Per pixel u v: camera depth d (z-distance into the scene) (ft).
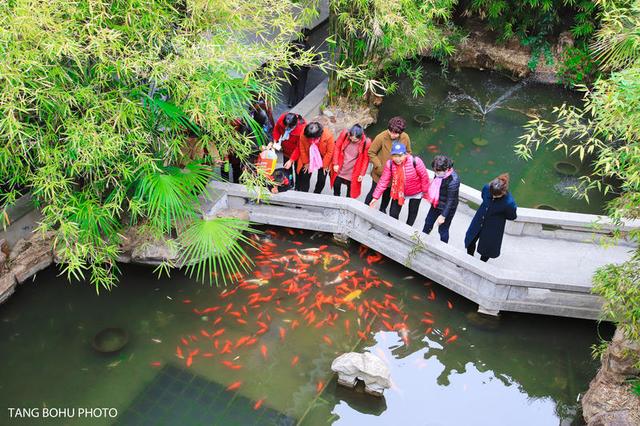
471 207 27.94
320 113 32.73
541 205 29.25
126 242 23.07
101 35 16.61
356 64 31.27
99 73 17.94
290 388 19.65
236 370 20.10
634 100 13.82
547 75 39.24
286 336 21.33
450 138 33.99
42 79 16.81
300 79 33.50
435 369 20.75
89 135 17.28
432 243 22.50
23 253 22.67
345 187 27.07
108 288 21.16
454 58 40.88
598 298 21.34
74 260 18.97
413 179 22.29
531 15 39.06
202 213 22.49
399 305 22.81
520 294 21.61
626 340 17.90
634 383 17.97
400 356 21.02
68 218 19.51
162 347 20.77
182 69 18.11
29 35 15.75
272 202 25.07
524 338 21.89
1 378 19.52
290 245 25.05
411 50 31.58
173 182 19.98
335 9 28.02
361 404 19.38
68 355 20.38
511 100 37.91
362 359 19.15
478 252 21.95
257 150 24.16
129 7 17.53
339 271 23.95
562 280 20.94
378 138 23.12
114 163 19.15
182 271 23.45
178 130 21.04
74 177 20.98
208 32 20.26
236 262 24.03
